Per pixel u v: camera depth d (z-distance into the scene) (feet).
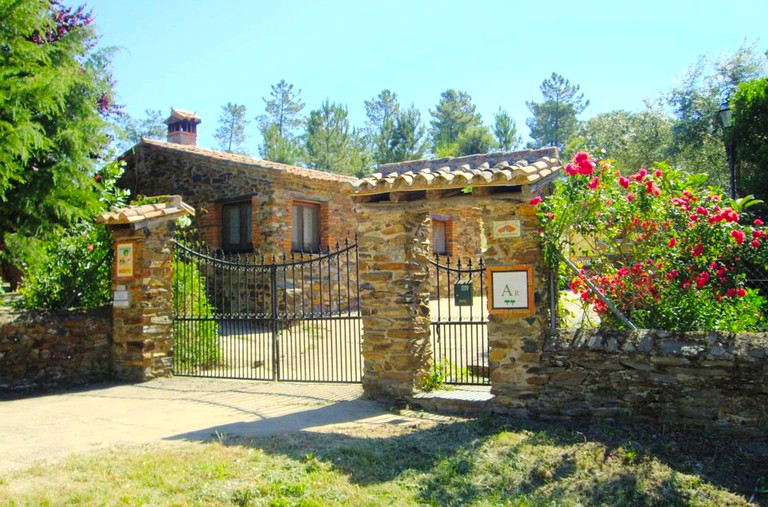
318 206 50.42
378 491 14.38
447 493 14.26
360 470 15.57
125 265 30.27
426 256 24.58
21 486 14.55
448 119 141.38
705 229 18.81
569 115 139.95
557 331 19.98
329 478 15.01
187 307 32.17
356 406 22.74
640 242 19.62
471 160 24.02
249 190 47.01
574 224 19.98
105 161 42.09
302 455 16.70
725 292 19.42
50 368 28.30
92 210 35.63
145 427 20.48
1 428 20.51
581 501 13.88
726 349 16.99
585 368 19.20
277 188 45.96
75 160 35.99
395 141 116.78
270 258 45.27
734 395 16.87
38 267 31.01
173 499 13.87
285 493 14.14
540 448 16.74
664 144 67.97
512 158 23.22
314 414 21.77
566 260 20.13
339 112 119.44
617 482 14.55
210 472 15.35
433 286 56.75
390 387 23.18
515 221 20.57
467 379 24.27
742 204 20.40
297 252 47.83
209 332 32.40
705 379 17.29
